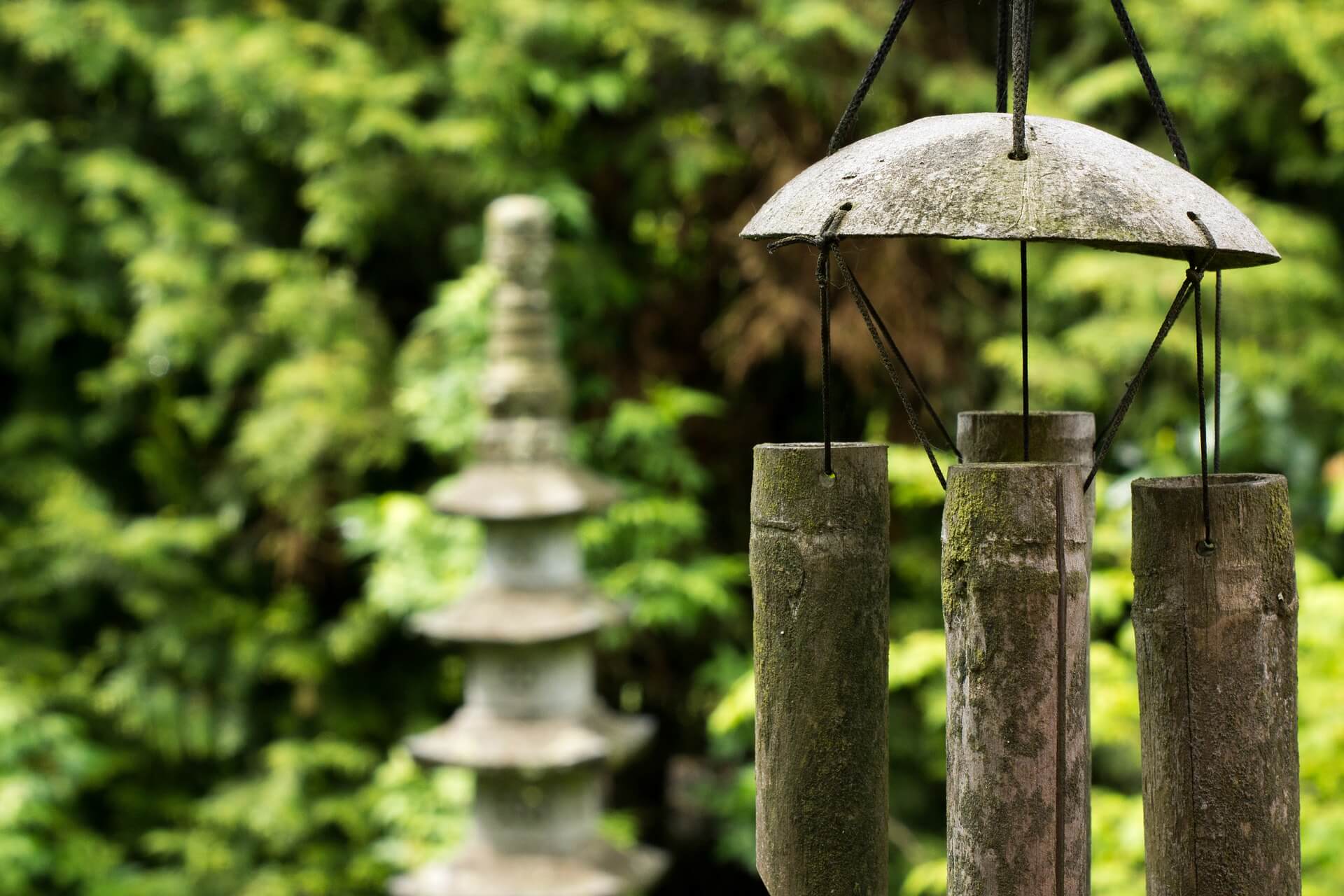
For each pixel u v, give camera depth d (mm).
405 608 6066
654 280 6969
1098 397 5676
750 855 6211
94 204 6605
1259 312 5648
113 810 7102
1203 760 1506
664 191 6719
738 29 6219
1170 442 5609
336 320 6609
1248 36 5625
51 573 6891
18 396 7320
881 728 1621
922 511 6375
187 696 7012
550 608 4598
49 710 6930
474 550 6000
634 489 6387
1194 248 1451
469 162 6555
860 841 1601
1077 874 1474
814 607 1593
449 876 4578
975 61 6531
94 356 7363
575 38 6352
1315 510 5309
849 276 1551
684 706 7148
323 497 6746
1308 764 3412
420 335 6523
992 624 1464
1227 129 6059
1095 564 4977
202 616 6945
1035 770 1458
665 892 7293
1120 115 6176
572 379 6785
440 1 6816
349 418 6438
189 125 7035
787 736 1604
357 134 6242
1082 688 1484
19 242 6969
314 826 6625
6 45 7008
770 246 1659
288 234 7070
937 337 6309
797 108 6480
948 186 1412
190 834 6773
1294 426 5699
